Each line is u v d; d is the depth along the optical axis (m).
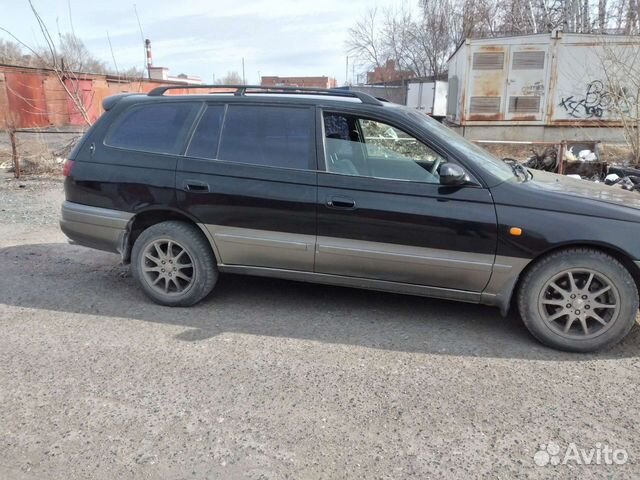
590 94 15.41
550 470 2.29
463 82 16.20
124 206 4.07
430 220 3.48
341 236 3.66
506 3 29.75
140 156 4.06
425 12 36.03
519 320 3.94
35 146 13.51
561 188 3.66
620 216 3.30
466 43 15.89
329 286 4.65
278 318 3.92
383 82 37.81
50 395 2.83
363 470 2.28
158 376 3.04
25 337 3.54
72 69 14.02
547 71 15.63
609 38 13.91
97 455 2.36
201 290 4.05
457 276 3.55
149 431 2.54
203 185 3.87
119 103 4.28
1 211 7.74
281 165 3.78
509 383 3.01
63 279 4.76
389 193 3.56
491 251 3.43
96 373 3.07
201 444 2.44
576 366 3.23
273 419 2.64
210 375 3.06
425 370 3.15
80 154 4.25
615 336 3.34
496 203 3.41
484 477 2.24
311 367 3.16
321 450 2.41
